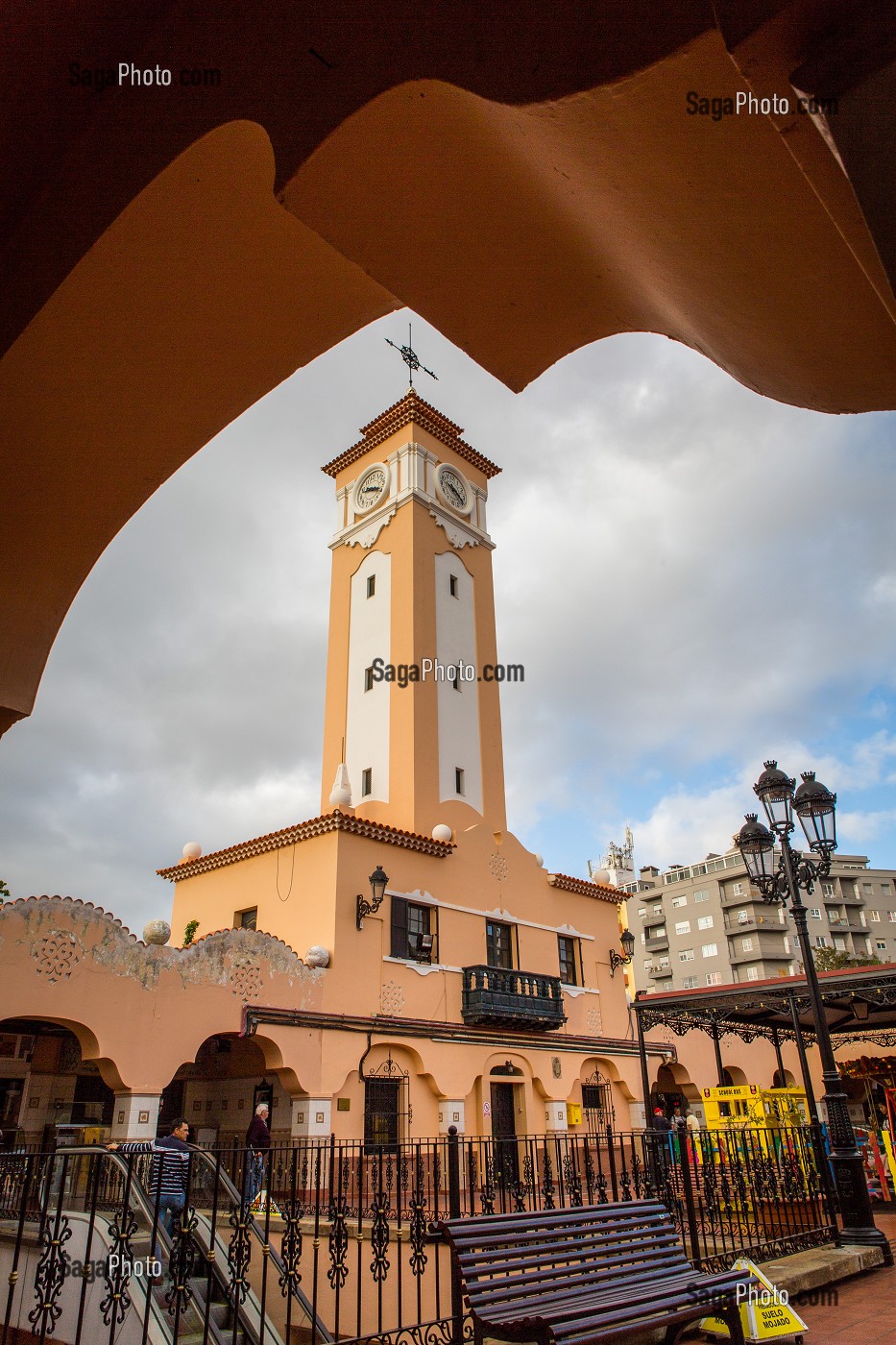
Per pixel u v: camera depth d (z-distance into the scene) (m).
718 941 61.41
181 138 2.43
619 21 1.59
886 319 1.82
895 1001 14.05
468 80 1.81
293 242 2.75
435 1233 4.92
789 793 9.72
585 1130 19.83
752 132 1.58
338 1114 14.86
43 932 11.94
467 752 23.47
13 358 2.87
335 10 2.12
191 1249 7.15
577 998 21.62
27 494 3.32
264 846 18.27
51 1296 4.59
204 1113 16.56
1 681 3.44
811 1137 8.83
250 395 3.27
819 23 1.28
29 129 2.76
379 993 16.69
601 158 1.81
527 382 2.92
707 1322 5.64
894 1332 5.58
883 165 1.21
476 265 2.44
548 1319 4.08
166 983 13.17
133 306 2.83
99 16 2.51
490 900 20.20
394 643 23.58
